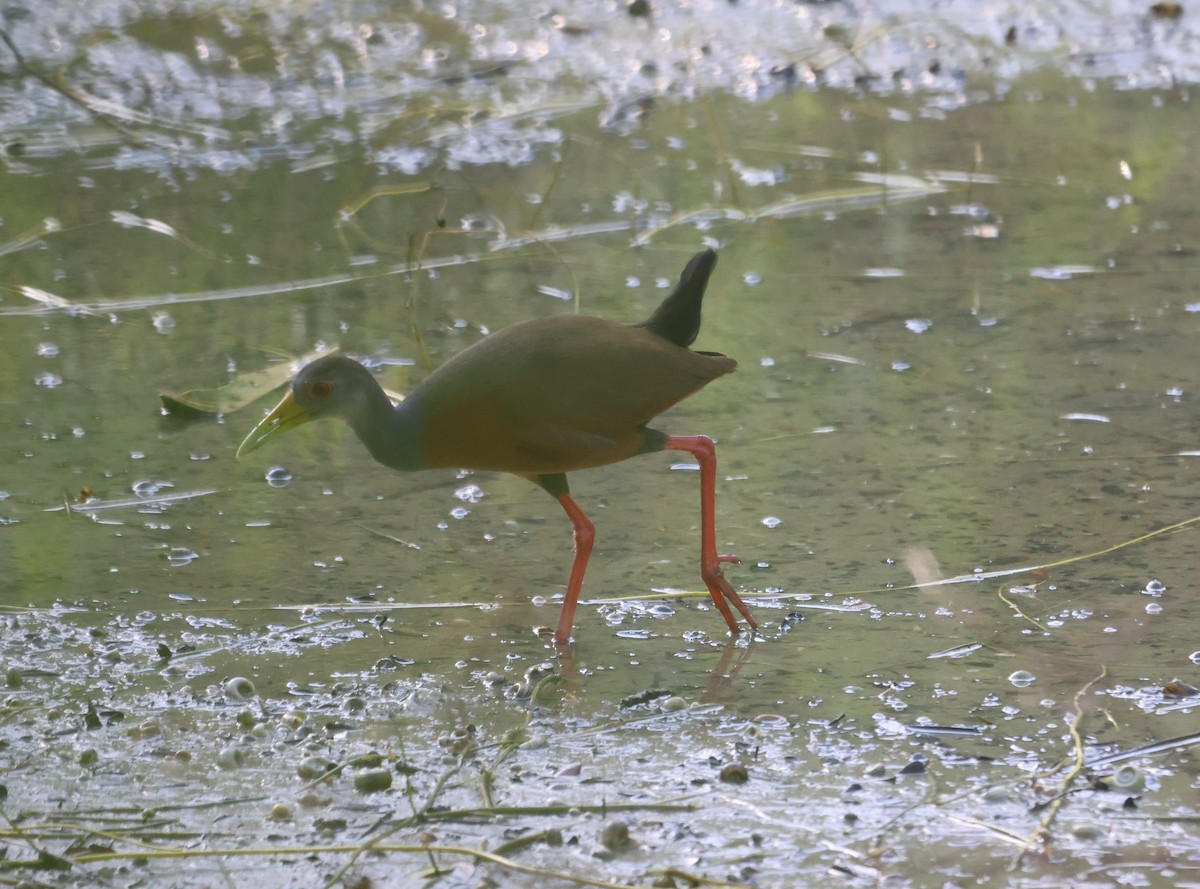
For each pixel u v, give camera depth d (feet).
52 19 73.15
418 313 45.75
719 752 24.94
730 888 21.12
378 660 28.27
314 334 44.29
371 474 36.86
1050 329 43.62
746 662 27.99
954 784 23.79
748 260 49.88
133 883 21.67
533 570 31.91
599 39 74.23
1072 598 29.86
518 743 25.18
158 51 70.33
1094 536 32.27
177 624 29.68
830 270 48.80
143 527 33.83
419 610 30.22
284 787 24.17
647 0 77.61
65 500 35.01
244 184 58.29
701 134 63.16
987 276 47.83
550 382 28.30
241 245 52.03
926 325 44.16
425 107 65.36
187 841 22.71
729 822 22.93
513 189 56.90
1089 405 38.73
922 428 37.83
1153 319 44.06
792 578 31.07
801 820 22.94
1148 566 30.96
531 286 47.78
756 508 34.22
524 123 64.54
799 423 38.45
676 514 34.24
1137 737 24.94
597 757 24.85
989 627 28.91
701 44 73.31
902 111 65.72
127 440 38.40
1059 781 23.75
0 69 67.67
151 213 55.16
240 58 70.64
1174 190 55.21
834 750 24.90
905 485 34.96
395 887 21.50
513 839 22.54
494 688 27.20
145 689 27.25
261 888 21.50
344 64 70.64
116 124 63.77
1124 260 48.80
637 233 52.44
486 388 28.25
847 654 28.12
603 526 33.83
